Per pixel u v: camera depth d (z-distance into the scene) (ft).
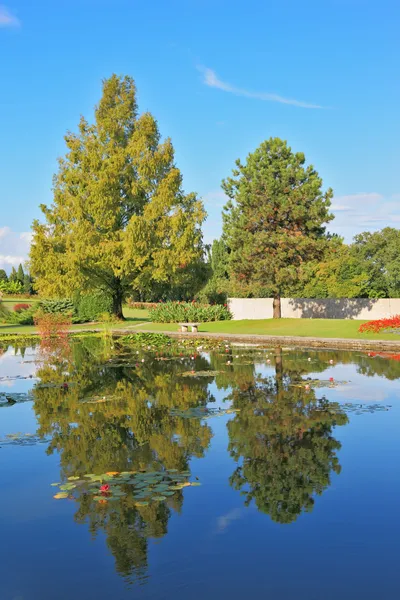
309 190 111.65
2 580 16.34
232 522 20.04
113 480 24.29
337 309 135.54
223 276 171.22
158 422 34.73
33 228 126.11
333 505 21.44
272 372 54.65
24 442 30.58
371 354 69.51
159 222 123.54
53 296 127.44
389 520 20.02
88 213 126.62
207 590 15.70
